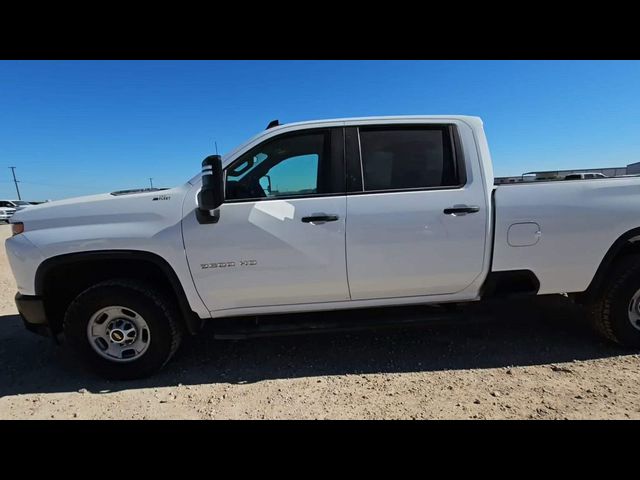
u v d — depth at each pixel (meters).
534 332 3.89
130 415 2.70
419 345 3.69
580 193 3.20
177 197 3.10
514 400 2.72
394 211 3.08
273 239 3.05
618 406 2.60
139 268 3.28
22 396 3.00
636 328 3.33
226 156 3.16
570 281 3.29
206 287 3.10
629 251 3.41
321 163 3.20
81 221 3.06
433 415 2.58
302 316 3.42
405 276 3.17
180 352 3.71
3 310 5.18
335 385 3.03
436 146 3.25
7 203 37.00
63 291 3.34
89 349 3.15
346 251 3.09
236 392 2.97
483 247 3.17
